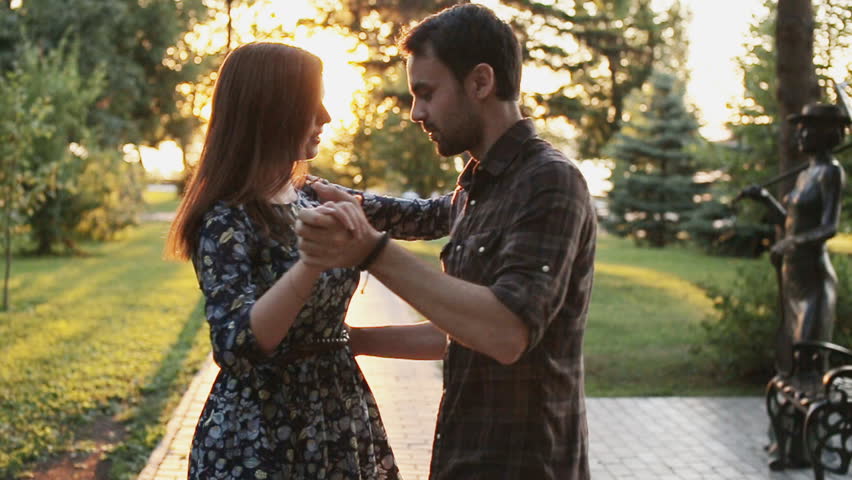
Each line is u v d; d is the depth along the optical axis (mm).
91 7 25828
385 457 2393
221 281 1975
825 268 5387
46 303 12133
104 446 5684
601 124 25641
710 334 8086
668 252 24391
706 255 23156
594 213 1917
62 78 17422
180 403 6672
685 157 26266
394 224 2486
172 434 5840
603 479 5219
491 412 1903
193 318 10961
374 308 11727
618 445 5910
